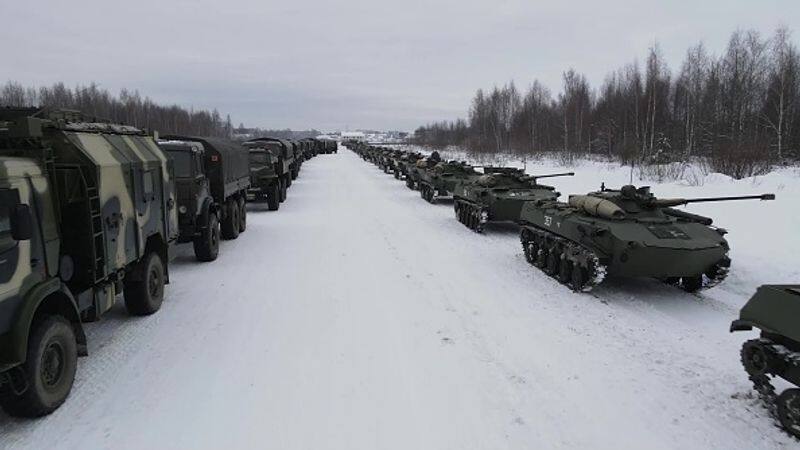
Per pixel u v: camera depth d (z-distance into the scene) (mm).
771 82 36250
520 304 8656
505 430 4992
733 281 9789
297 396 5625
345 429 5012
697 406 5469
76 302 5957
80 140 6328
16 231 4613
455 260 11758
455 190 17234
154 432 4980
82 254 6121
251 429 5023
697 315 8195
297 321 7840
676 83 46375
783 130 32969
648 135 40938
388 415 5250
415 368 6266
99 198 6266
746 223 13086
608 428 5047
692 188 18219
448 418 5191
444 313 8172
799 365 4844
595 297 9086
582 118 50344
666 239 8680
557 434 4938
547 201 11680
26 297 4969
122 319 7930
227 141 14688
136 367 6312
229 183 13586
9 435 4934
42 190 5398
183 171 10961
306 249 12852
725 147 24906
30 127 5316
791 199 14617
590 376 6094
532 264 11391
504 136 61875
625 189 9695
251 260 11742
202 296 9078
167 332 7414
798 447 4781
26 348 4836
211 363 6430
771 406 5211
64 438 4895
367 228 15742
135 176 7383
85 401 5535
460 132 82875
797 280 9336
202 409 5375
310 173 37406
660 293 9367
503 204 14477
